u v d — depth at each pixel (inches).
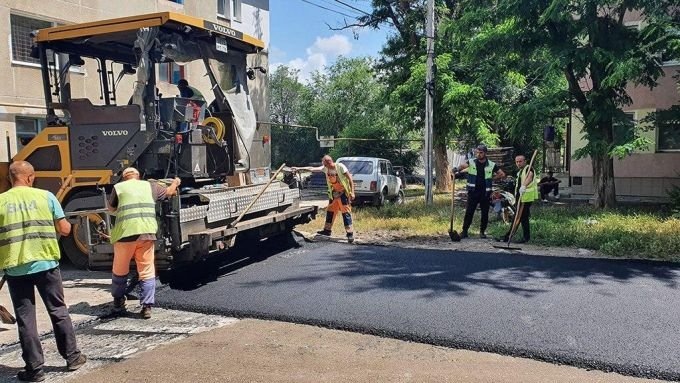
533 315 216.2
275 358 181.5
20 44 504.1
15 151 494.0
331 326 211.6
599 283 264.7
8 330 215.3
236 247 350.6
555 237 378.9
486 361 176.7
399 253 343.9
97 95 387.2
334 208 399.2
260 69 341.1
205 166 311.0
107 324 222.7
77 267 322.3
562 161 807.7
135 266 266.8
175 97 308.3
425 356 181.8
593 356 174.7
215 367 174.7
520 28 529.0
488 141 719.1
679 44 450.0
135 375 170.4
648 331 196.5
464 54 639.1
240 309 232.5
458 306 229.0
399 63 848.9
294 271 297.1
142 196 231.8
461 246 372.2
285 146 1430.9
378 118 1398.9
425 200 615.2
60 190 302.7
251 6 845.2
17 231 171.9
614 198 557.3
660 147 649.0
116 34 292.0
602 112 500.7
